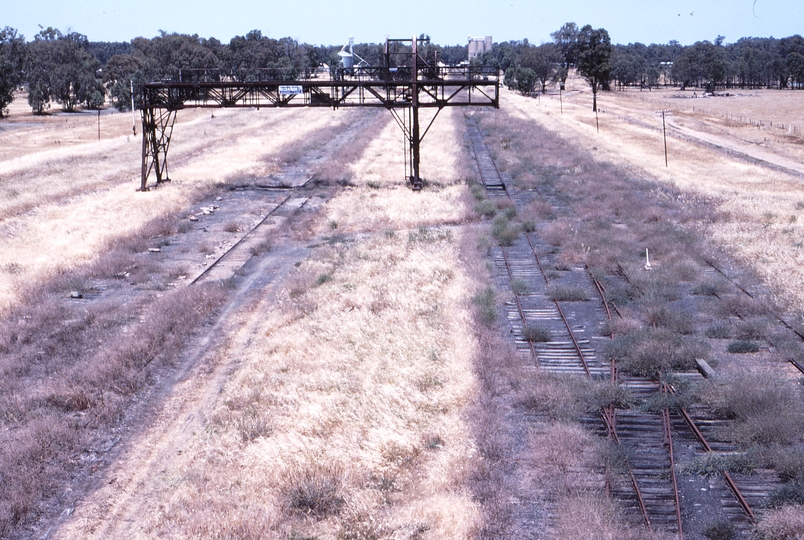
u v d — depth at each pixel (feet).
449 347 62.69
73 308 77.00
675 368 57.72
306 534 38.55
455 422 49.44
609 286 79.05
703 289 77.20
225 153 201.16
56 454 48.08
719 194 134.72
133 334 68.28
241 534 38.32
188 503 42.04
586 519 37.17
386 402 52.90
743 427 46.24
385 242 104.01
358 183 155.43
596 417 49.96
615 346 60.44
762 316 69.10
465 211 121.39
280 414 52.70
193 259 98.48
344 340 66.08
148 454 49.11
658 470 42.98
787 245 94.27
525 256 93.81
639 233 103.65
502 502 39.91
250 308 79.15
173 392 58.65
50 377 59.41
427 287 79.77
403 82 139.03
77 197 135.74
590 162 172.14
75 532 40.45
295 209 130.52
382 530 38.37
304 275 88.63
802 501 38.65
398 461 45.60
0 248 99.81
